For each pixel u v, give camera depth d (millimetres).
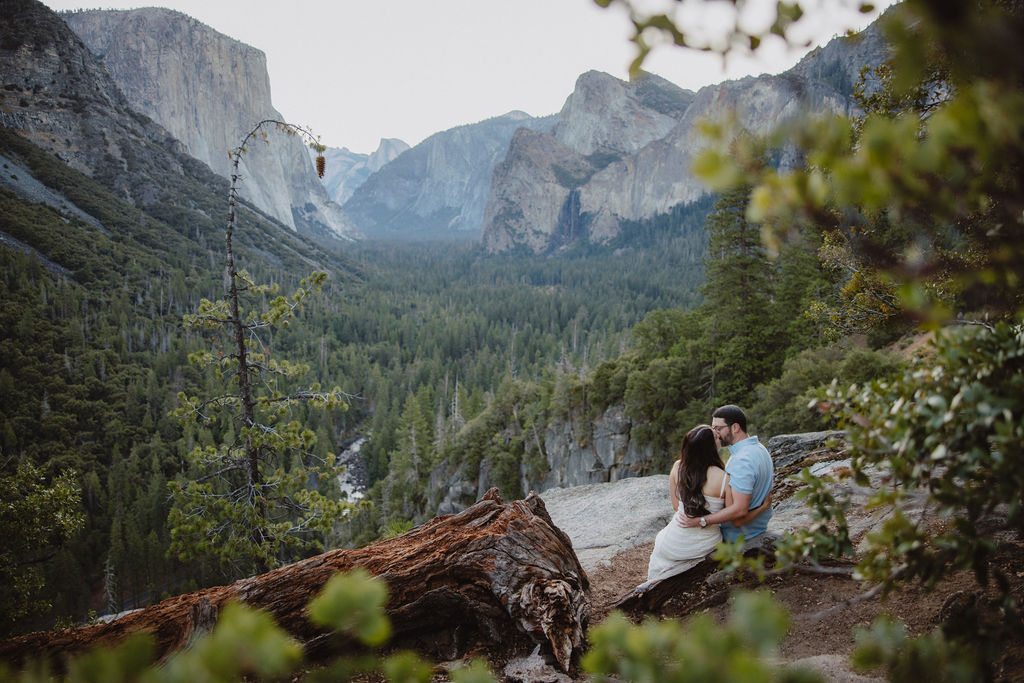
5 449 80188
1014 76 727
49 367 99500
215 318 13234
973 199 993
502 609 4707
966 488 2092
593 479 53719
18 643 4598
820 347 33094
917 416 2156
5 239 154250
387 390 113312
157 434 84812
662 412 45750
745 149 821
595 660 1165
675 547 5207
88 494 72062
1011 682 2629
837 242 4531
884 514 4785
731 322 39688
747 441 5152
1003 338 2037
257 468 13344
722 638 998
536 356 140250
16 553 11453
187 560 12328
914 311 1232
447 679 4266
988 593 3455
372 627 725
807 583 4570
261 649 745
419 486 75875
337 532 63688
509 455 64812
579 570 5715
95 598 60312
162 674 752
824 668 3412
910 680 1605
